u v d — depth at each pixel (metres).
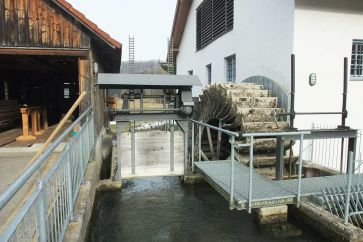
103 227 5.14
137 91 7.12
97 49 8.33
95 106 7.81
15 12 6.71
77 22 6.91
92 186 5.32
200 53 13.91
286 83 6.95
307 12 6.70
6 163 5.20
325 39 6.88
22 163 5.21
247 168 5.95
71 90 14.91
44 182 2.40
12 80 13.02
